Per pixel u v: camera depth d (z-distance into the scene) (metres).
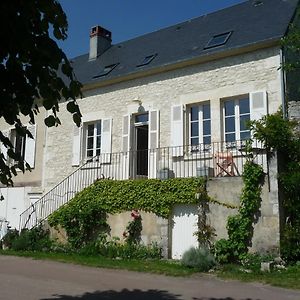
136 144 14.02
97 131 15.05
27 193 16.06
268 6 13.73
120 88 14.41
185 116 12.73
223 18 14.68
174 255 10.89
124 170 13.58
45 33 2.81
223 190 10.23
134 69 14.27
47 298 6.70
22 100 2.82
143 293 7.05
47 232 12.92
